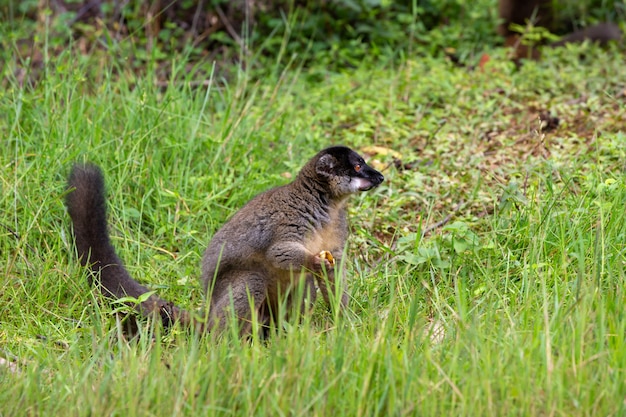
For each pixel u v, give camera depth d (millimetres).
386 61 18453
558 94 16312
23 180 12328
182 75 17609
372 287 10453
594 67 17422
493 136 14852
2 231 11781
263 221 10102
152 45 16922
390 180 13242
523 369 7598
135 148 13086
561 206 11508
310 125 15219
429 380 7590
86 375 7926
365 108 15750
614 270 9844
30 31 18609
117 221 12156
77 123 13391
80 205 10984
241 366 7688
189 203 12602
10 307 10625
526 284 9625
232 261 10141
